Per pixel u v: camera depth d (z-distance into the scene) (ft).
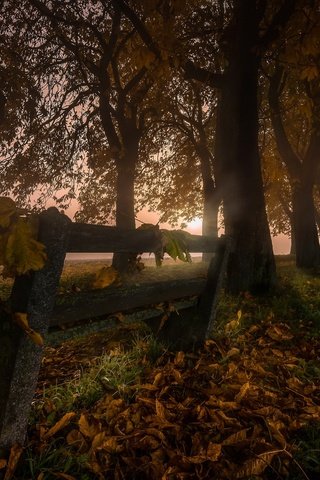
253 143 21.12
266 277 20.40
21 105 35.19
